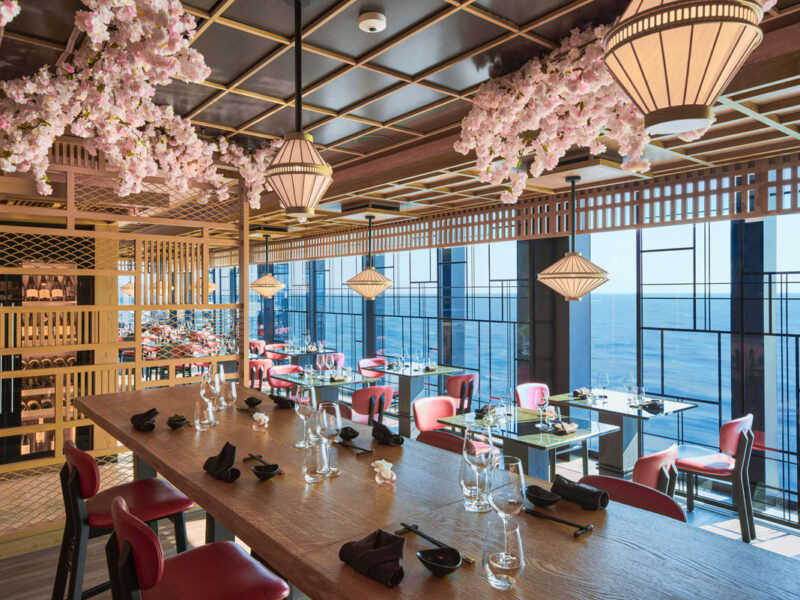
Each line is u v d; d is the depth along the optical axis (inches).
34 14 111.0
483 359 893.8
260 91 150.3
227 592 76.6
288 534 66.2
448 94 150.5
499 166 163.5
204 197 205.8
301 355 422.0
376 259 498.6
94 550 157.8
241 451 102.1
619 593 53.2
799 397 199.3
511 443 192.5
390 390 248.5
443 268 372.5
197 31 116.6
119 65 122.0
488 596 52.3
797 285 199.3
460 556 58.1
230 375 210.8
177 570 82.4
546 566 59.0
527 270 292.7
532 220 269.3
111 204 193.0
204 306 203.0
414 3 105.3
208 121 178.1
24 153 140.6
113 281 269.0
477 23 112.9
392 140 198.7
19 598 134.0
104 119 145.3
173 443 107.2
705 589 54.1
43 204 244.4
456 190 258.7
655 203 219.9
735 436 183.8
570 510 76.0
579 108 134.0
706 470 190.7
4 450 223.1
